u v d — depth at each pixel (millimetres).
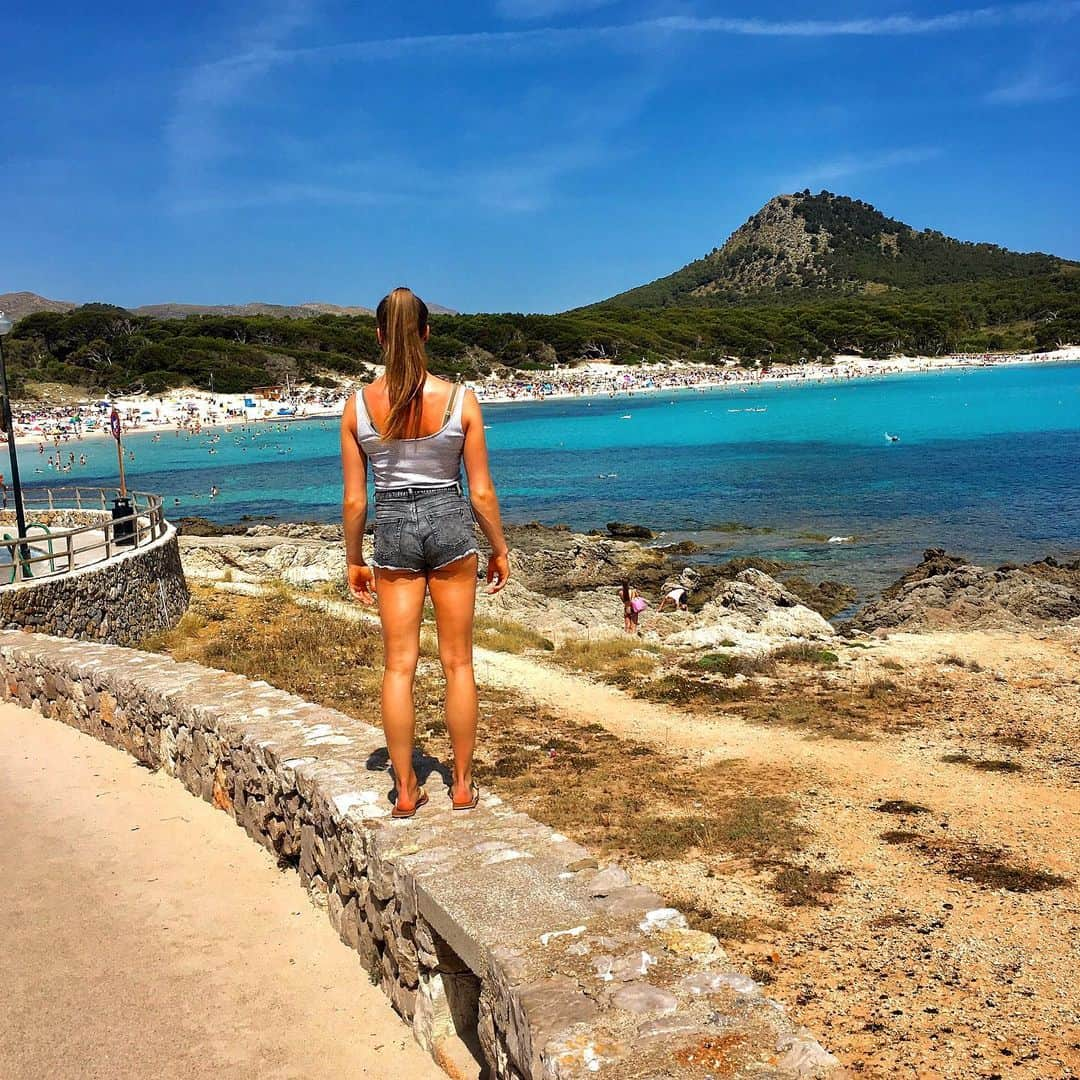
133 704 7293
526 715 15078
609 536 41031
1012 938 7859
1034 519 40344
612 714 15312
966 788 11875
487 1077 3064
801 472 58812
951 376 154750
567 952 2887
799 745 13719
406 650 3990
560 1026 2496
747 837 10086
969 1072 5973
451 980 3453
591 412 117125
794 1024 2482
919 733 14375
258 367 130000
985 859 9602
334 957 4309
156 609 20094
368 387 3842
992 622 23250
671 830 10266
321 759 4980
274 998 3977
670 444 80000
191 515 53781
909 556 34688
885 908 8453
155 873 5285
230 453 88688
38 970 4230
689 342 177625
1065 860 9594
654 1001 2592
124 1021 3809
